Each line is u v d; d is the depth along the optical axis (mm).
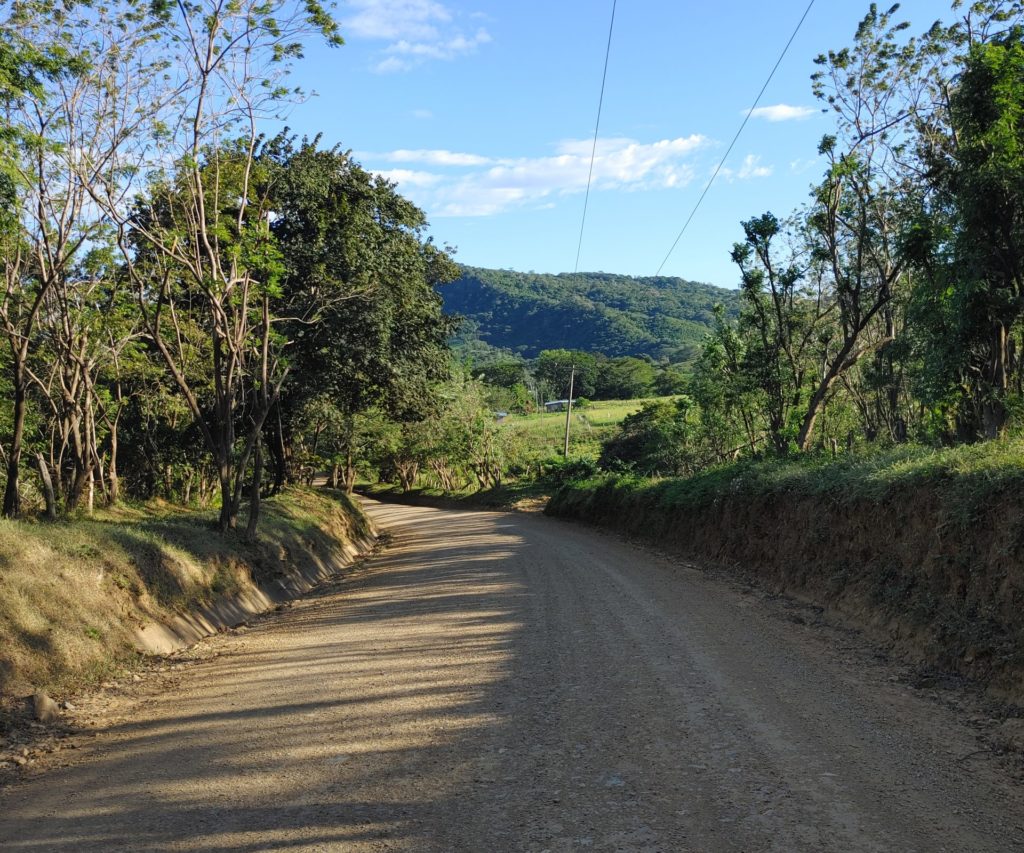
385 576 17578
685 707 6234
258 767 5344
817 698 6500
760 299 27000
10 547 9281
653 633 9203
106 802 4914
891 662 7828
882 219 21828
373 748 5582
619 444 52969
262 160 18297
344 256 22734
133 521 18000
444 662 8156
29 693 7395
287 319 18625
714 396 30844
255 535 16547
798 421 25125
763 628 9594
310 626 11438
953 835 3980
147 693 8055
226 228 16406
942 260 15695
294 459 34938
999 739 5453
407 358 27172
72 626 8797
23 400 15633
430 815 4383
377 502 70188
